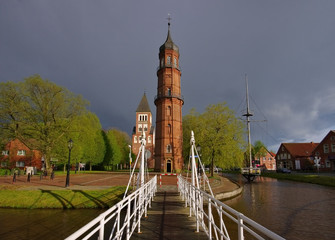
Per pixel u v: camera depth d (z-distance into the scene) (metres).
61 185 23.47
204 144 35.22
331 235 10.85
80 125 39.69
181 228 8.79
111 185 23.58
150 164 84.69
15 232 11.80
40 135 34.16
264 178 45.94
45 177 33.06
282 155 72.25
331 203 17.98
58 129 35.84
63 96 36.22
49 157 35.38
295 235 10.94
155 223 9.55
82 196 18.59
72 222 13.52
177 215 11.02
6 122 32.25
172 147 46.00
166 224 9.38
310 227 12.09
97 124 57.22
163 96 47.97
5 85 31.91
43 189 20.59
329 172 49.25
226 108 36.53
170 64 49.91
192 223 9.55
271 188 27.73
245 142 36.22
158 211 11.91
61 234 11.53
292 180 38.34
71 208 16.80
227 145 33.69
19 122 32.25
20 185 22.97
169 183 25.92
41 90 34.62
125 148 82.00
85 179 30.83
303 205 17.42
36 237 11.12
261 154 81.69
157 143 47.97
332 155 49.66
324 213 14.90
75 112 37.62
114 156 65.69
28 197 18.34
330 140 50.66
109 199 18.17
